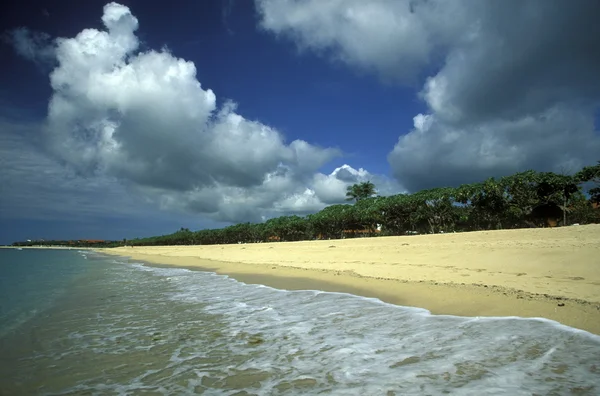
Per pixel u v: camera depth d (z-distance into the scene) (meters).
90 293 16.77
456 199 47.34
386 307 11.30
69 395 5.86
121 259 60.69
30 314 11.99
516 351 6.72
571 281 11.41
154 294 16.16
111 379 6.43
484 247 20.02
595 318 8.08
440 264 17.61
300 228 77.94
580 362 6.05
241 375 6.41
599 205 39.84
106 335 9.23
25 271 32.00
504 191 43.38
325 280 17.55
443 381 5.64
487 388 5.30
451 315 9.74
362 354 7.15
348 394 5.41
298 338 8.49
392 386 5.59
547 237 22.00
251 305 12.84
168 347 8.15
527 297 10.22
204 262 37.78
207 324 10.16
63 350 8.09
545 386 5.26
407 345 7.53
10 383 6.36
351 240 41.12
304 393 5.55
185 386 6.04
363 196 85.75
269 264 27.61
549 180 39.47
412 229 59.84
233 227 104.81
